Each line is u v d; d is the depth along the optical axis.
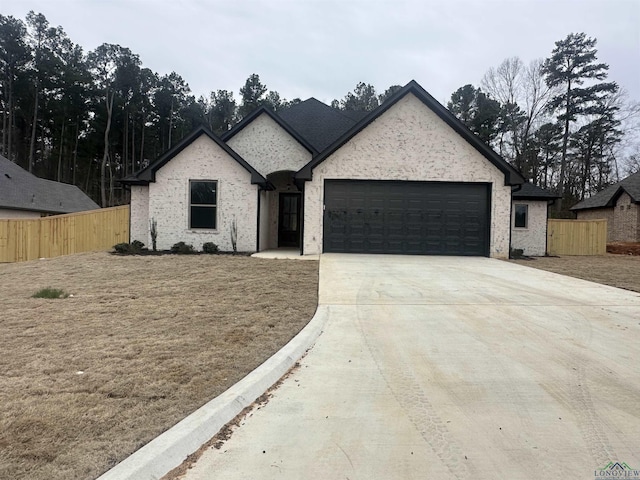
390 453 2.75
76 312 6.15
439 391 3.73
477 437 2.96
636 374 4.12
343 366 4.32
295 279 9.09
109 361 4.13
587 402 3.52
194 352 4.45
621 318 6.19
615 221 26.80
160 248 14.75
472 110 41.44
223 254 14.15
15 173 29.86
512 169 13.91
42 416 2.97
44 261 12.23
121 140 50.50
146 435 2.74
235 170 14.73
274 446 2.81
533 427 3.10
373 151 14.16
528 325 5.81
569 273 10.80
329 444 2.85
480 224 14.37
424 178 14.15
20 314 6.00
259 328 5.41
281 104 51.62
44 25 44.25
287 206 18.53
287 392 3.69
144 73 50.62
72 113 45.75
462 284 8.79
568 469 2.58
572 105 37.28
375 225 14.31
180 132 54.06
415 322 5.95
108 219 17.19
